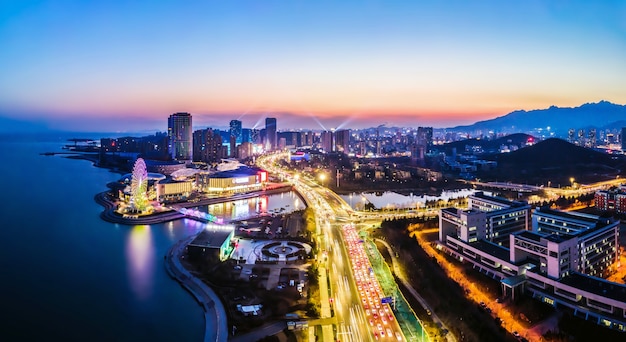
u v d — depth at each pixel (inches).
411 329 5920.3
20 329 6254.9
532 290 6702.8
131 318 6584.6
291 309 6550.2
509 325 5880.9
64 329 6279.5
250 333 5900.6
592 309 5949.8
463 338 5556.1
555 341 5374.0
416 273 7805.1
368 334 5802.2
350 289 7352.4
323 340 5664.4
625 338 5334.6
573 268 6850.4
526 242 7057.1
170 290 7623.0
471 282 7303.2
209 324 6250.0
